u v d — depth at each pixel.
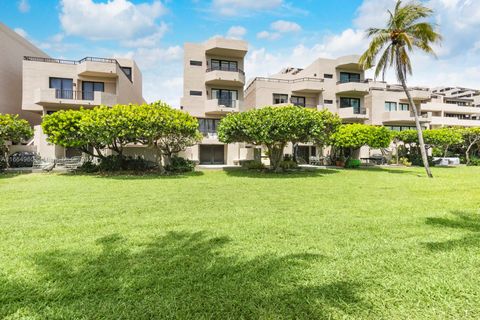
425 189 9.94
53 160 17.91
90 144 16.94
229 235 4.48
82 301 2.54
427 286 2.80
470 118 44.22
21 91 22.98
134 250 3.79
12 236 4.41
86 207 6.66
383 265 3.31
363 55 16.52
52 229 4.80
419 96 32.75
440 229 4.83
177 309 2.40
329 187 10.50
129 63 28.41
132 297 2.59
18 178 13.24
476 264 3.34
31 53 24.66
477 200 7.63
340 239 4.29
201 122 24.73
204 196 8.33
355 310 2.41
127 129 13.84
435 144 25.34
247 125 14.91
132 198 7.95
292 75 34.09
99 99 20.64
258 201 7.53
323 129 16.06
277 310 2.40
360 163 23.97
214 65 25.36
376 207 6.69
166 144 17.27
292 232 4.64
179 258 3.51
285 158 24.59
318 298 2.59
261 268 3.23
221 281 2.90
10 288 2.76
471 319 2.28
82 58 21.34
